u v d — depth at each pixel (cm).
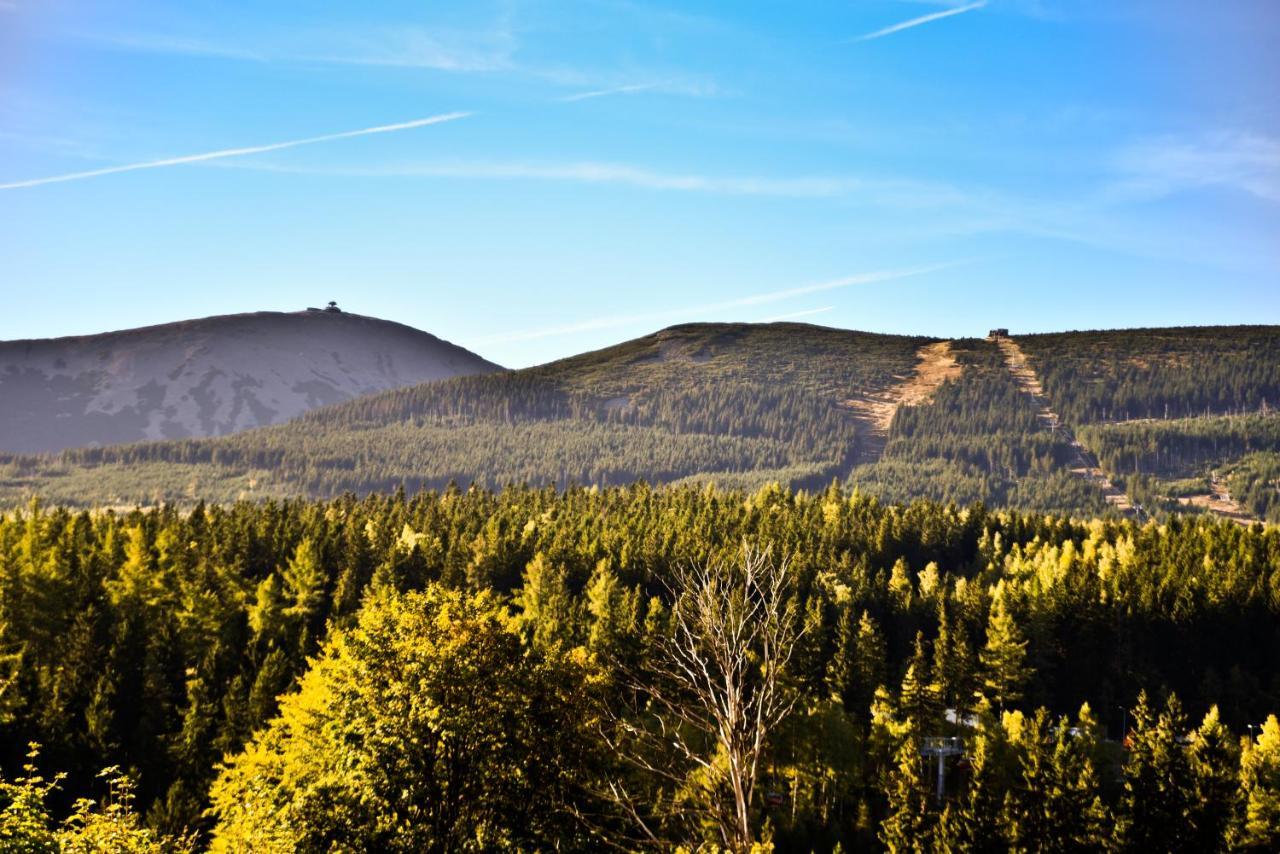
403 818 3253
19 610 10119
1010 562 17788
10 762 7106
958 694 11069
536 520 18550
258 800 3481
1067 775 7062
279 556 14025
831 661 10462
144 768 7369
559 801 3244
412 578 13538
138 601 10981
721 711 2167
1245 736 9831
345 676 3541
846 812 7938
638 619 10844
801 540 16962
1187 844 6819
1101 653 12569
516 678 3522
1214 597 13275
